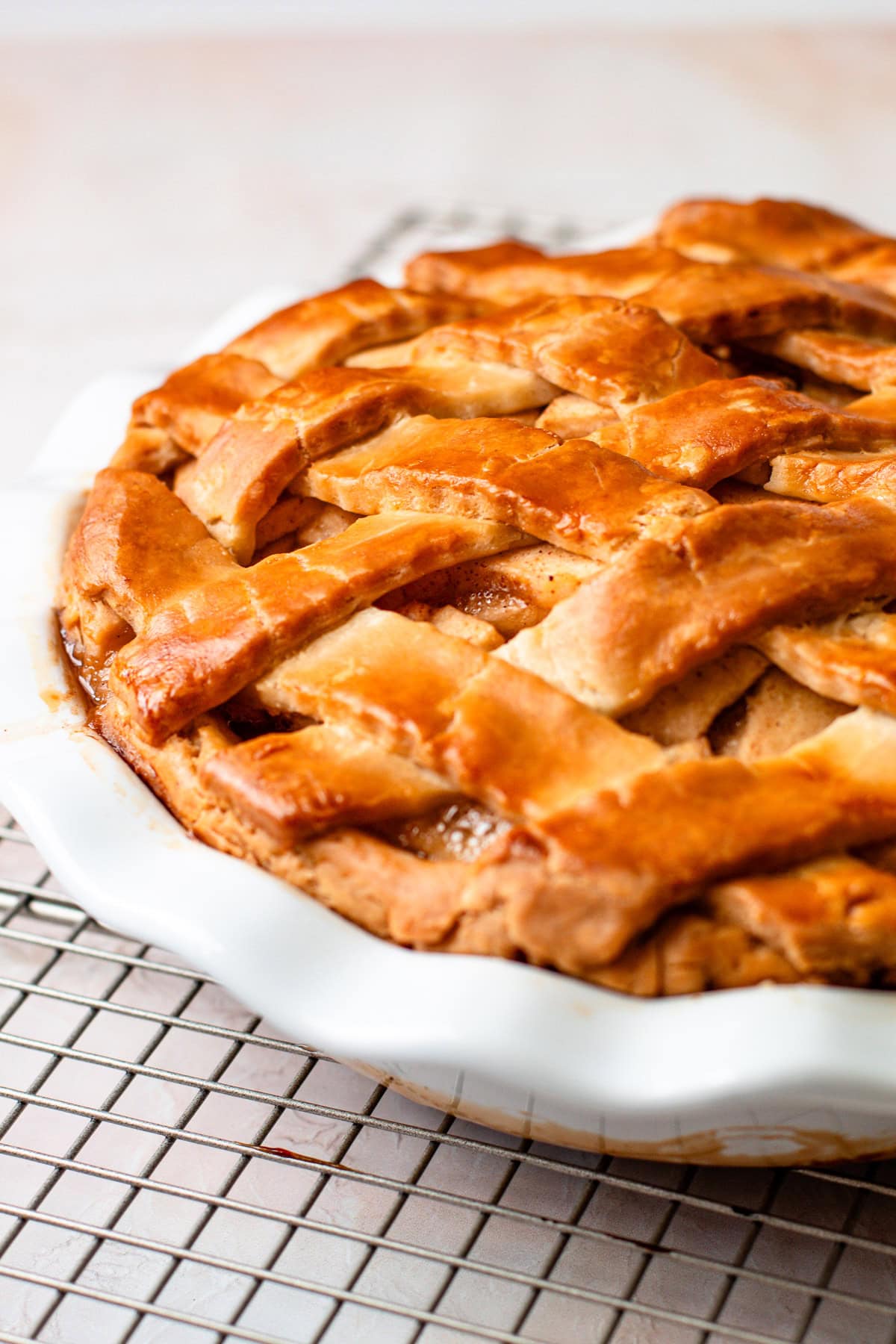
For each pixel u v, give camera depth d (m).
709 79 1.73
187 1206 0.75
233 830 0.73
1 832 0.84
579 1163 0.75
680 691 0.72
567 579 0.74
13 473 1.11
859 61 1.74
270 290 0.95
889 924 0.69
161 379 0.89
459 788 0.71
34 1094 0.75
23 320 1.31
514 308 0.82
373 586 0.74
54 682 0.78
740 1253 0.72
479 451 0.76
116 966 0.82
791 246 0.88
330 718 0.73
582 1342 0.72
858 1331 0.72
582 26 1.91
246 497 0.77
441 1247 0.74
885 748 0.71
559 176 1.54
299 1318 0.73
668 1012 0.69
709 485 0.75
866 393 0.81
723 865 0.69
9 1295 0.74
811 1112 0.69
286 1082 0.78
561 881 0.69
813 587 0.72
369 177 1.56
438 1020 0.69
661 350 0.79
